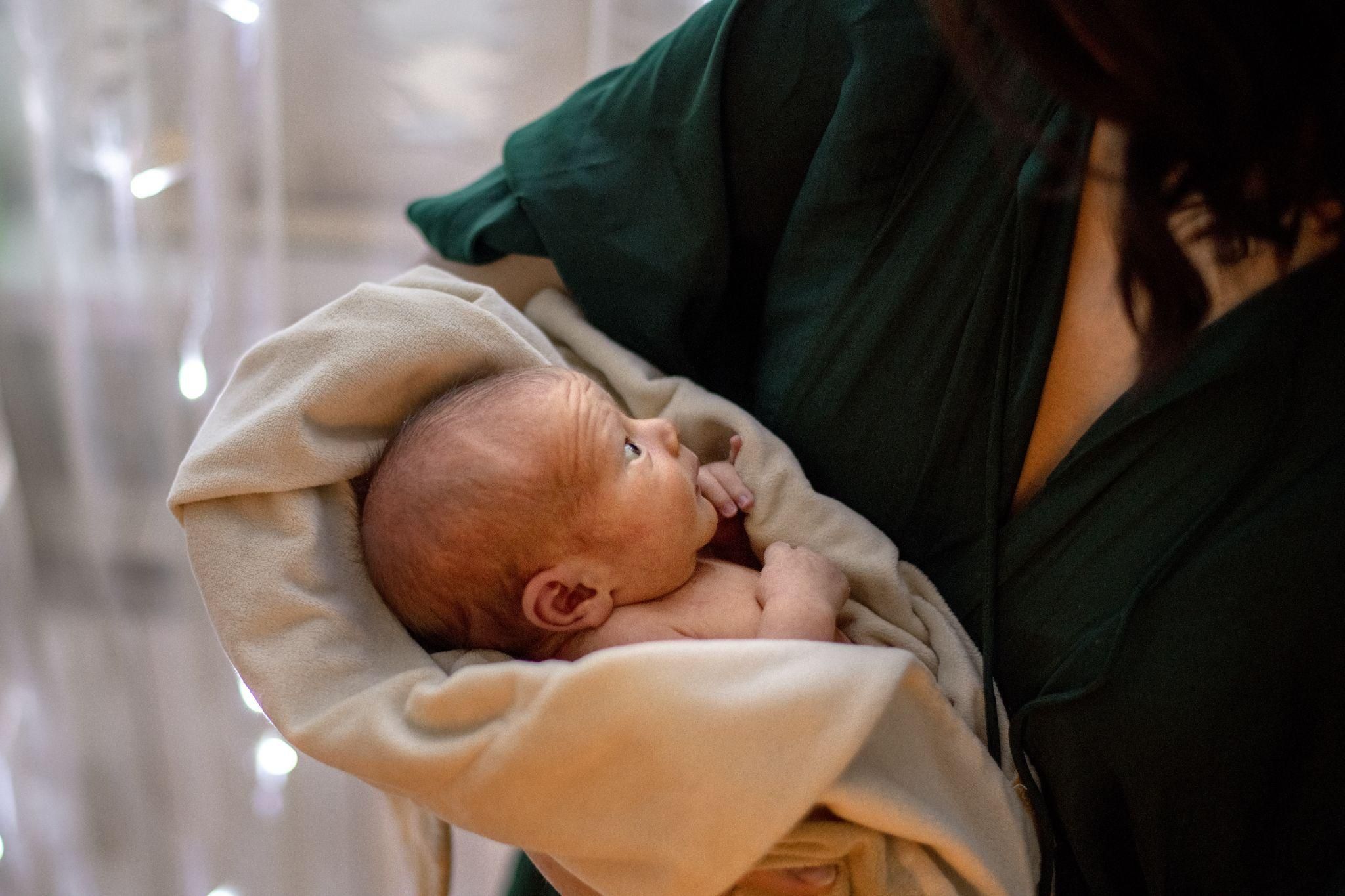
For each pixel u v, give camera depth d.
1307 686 0.63
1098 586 0.68
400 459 0.74
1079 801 0.69
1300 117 0.53
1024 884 0.68
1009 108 0.61
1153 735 0.65
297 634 0.68
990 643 0.71
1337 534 0.61
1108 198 0.66
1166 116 0.52
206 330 1.52
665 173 0.83
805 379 0.78
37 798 1.74
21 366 1.62
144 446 1.64
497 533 0.73
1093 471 0.68
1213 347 0.64
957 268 0.71
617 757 0.61
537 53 1.50
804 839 0.65
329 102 1.51
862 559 0.74
